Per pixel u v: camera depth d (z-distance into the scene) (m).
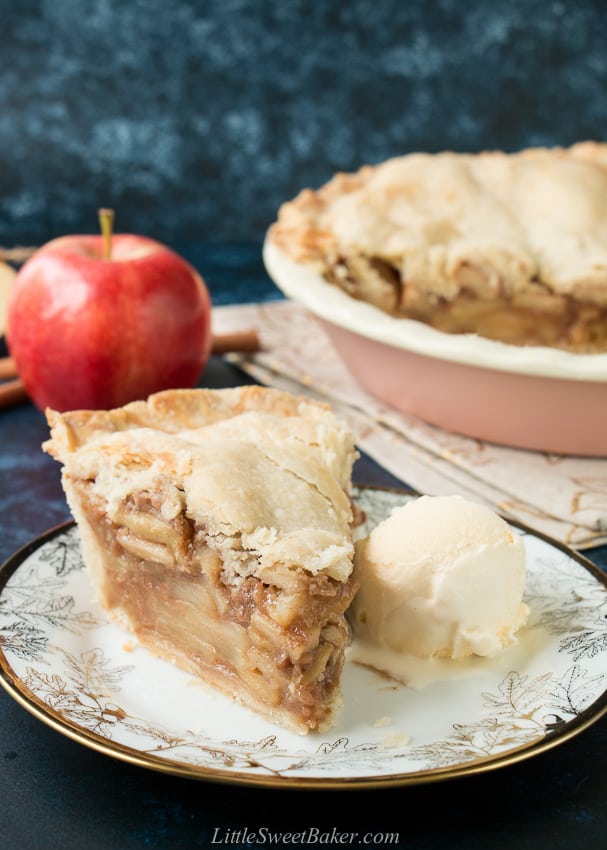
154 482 0.62
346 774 0.55
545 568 0.65
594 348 0.83
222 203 1.23
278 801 0.57
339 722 0.59
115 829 0.56
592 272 0.81
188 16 1.15
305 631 0.59
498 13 1.17
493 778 0.58
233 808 0.57
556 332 0.84
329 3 1.16
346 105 1.20
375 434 0.79
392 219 0.84
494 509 0.72
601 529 0.70
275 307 0.94
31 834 0.56
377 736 0.58
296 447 0.65
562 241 0.83
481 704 0.59
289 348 0.87
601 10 1.17
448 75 1.19
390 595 0.62
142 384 0.77
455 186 0.86
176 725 0.59
